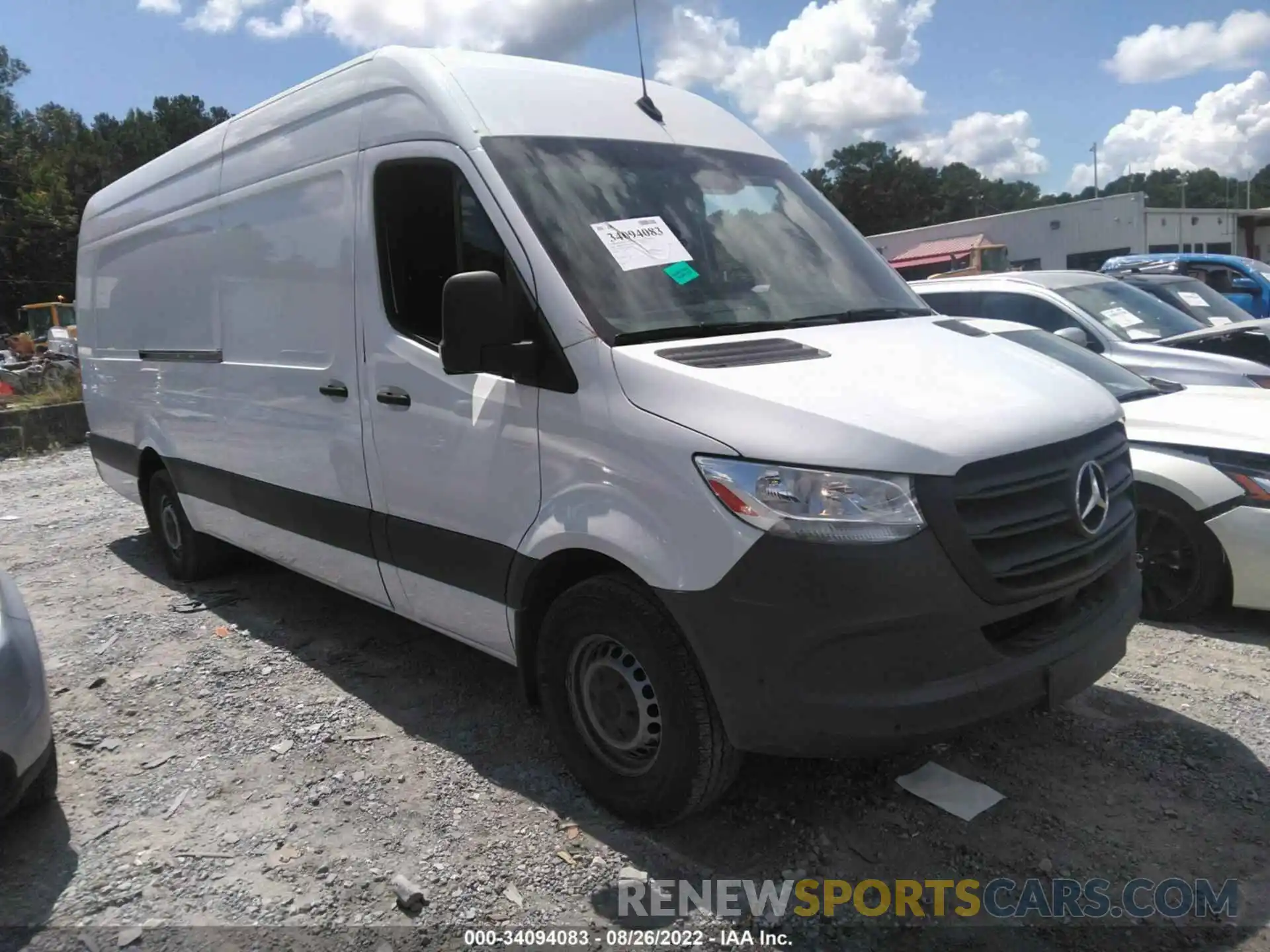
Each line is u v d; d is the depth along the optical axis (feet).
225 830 11.22
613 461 10.07
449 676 15.26
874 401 9.48
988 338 12.34
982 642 9.29
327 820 11.34
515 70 12.85
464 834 10.94
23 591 21.16
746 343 10.71
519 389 11.08
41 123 238.89
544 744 12.88
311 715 14.05
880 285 13.38
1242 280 45.09
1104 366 19.56
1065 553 9.87
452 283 10.28
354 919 9.62
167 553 21.59
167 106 269.23
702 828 10.81
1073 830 10.57
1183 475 15.71
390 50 13.16
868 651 8.95
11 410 45.52
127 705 14.69
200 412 18.26
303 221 14.67
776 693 9.15
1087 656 10.20
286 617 18.39
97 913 9.86
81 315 24.57
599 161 12.22
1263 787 11.27
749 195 13.37
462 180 11.69
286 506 15.93
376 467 13.48
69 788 12.34
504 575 11.65
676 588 9.49
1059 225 103.91
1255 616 16.46
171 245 19.02
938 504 8.93
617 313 10.69
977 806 11.03
